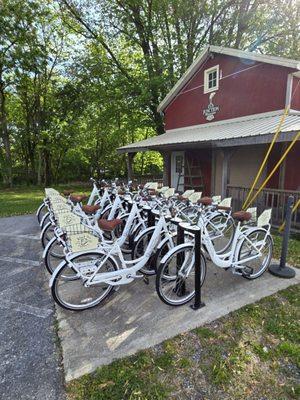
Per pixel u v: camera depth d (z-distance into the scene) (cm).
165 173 1258
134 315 303
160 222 345
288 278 387
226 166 764
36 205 1091
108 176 2586
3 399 203
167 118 1378
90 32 1691
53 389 212
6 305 330
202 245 357
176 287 331
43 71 1973
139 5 1543
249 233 383
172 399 203
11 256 490
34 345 259
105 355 243
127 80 1584
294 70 795
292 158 857
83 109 1955
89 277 305
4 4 1634
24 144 2342
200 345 256
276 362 238
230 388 212
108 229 341
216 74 1070
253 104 930
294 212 648
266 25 1614
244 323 287
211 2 1541
